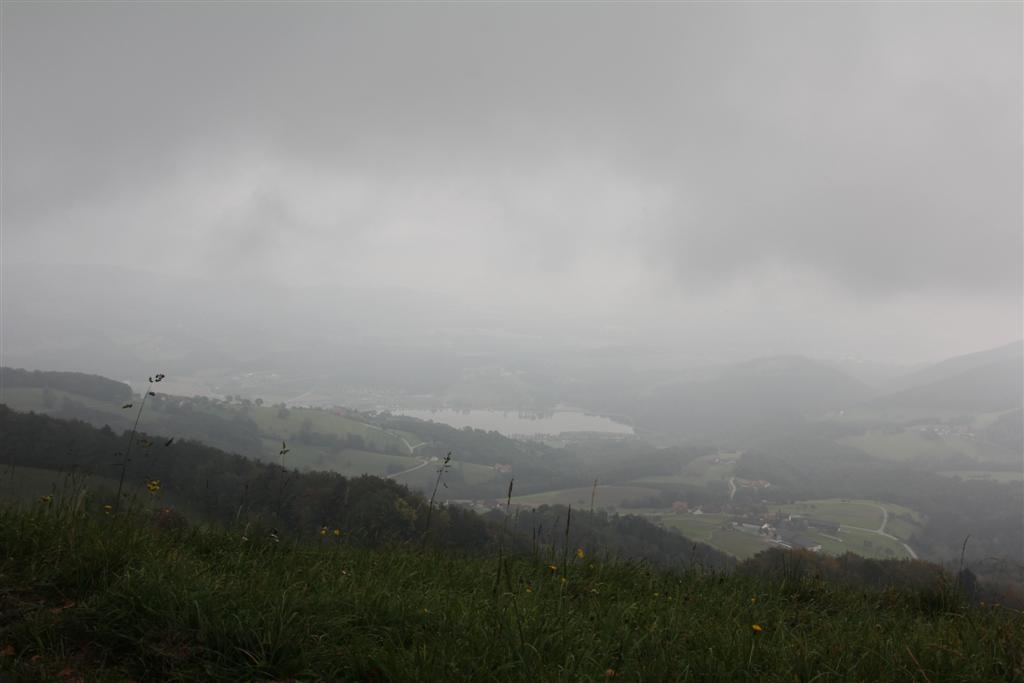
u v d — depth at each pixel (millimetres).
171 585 4199
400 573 5742
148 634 3754
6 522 5020
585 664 3781
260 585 4582
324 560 5938
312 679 3592
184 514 6754
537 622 4312
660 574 6961
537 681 3514
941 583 6859
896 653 4355
